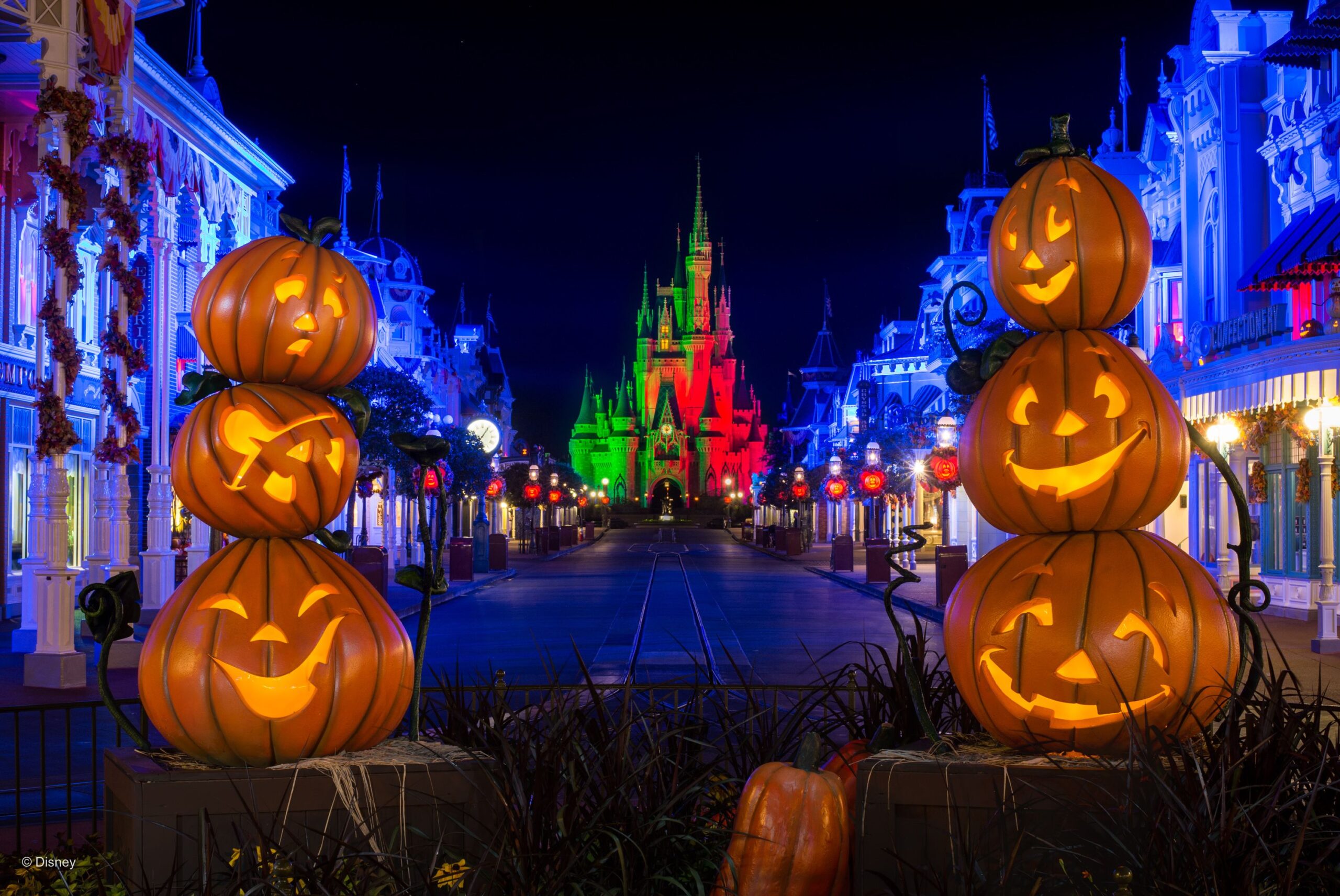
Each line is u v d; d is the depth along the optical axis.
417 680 4.94
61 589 13.36
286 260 4.77
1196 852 3.39
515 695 9.05
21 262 24.56
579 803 4.25
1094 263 4.57
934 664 13.68
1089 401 4.44
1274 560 24.14
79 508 26.62
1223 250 26.38
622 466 197.12
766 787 4.29
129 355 15.85
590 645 18.61
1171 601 4.33
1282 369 19.47
